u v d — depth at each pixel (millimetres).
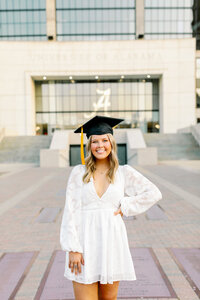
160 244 3697
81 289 1533
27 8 32250
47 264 3070
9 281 2682
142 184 1646
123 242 1618
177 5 32656
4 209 5844
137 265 3014
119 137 21641
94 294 1563
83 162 1772
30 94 30312
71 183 1633
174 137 23422
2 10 32438
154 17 32688
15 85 30266
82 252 1521
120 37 32562
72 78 31453
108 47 30094
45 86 32469
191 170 12859
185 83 30344
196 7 32625
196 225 4586
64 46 30078
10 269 2951
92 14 32531
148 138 23297
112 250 1545
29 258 3248
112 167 1628
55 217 5133
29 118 30312
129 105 32594
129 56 30188
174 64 30281
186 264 3025
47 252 3445
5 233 4266
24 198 6977
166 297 2375
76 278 1522
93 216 1587
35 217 5195
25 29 32406
